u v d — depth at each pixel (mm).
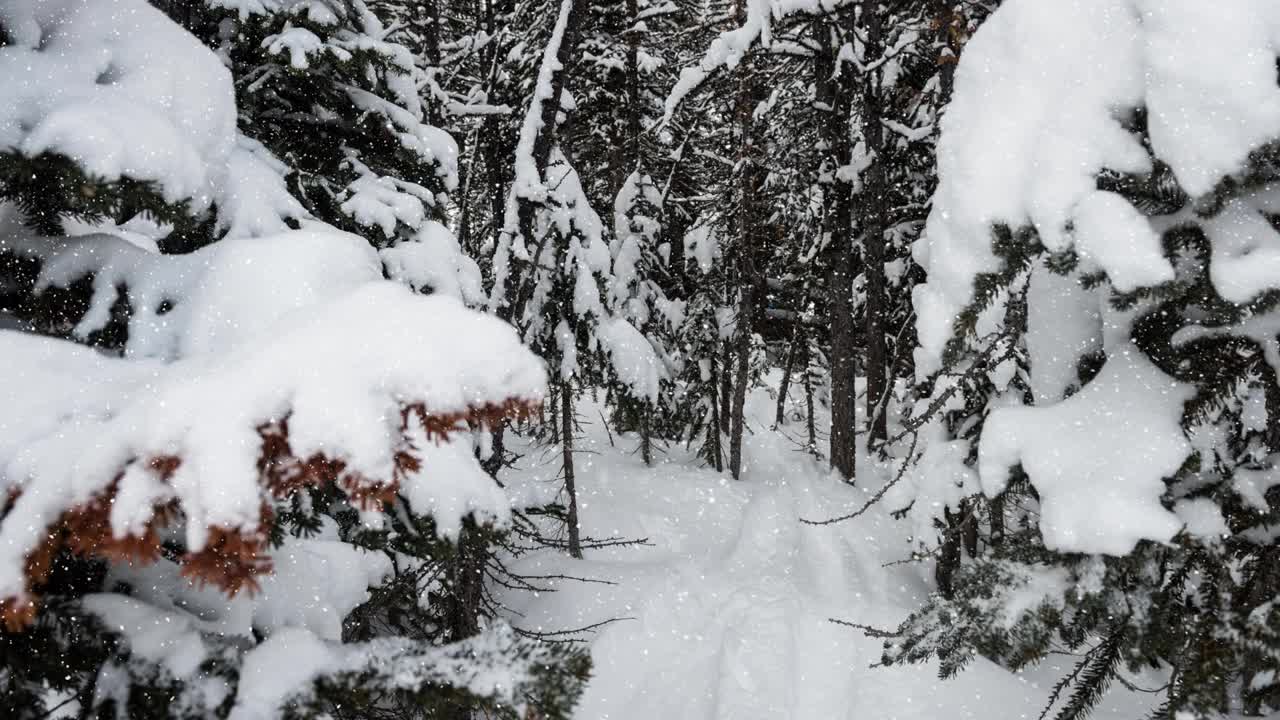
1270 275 2590
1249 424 3090
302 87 5148
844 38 10492
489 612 6336
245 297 2398
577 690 2365
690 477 12953
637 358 8961
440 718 2373
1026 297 3465
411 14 13898
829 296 13109
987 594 3332
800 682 6672
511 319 7105
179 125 2506
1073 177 2801
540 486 9805
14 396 1876
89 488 1689
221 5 4578
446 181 5750
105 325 2535
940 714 6004
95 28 2484
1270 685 3404
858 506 11344
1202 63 2561
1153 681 6277
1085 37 2902
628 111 13789
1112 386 3230
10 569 1627
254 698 2334
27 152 2074
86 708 2324
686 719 6234
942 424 7184
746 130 11898
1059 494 3031
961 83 3264
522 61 10797
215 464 1688
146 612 2518
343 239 2734
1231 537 2980
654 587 8320
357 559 3887
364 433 1780
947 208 3139
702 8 13953
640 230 12008
